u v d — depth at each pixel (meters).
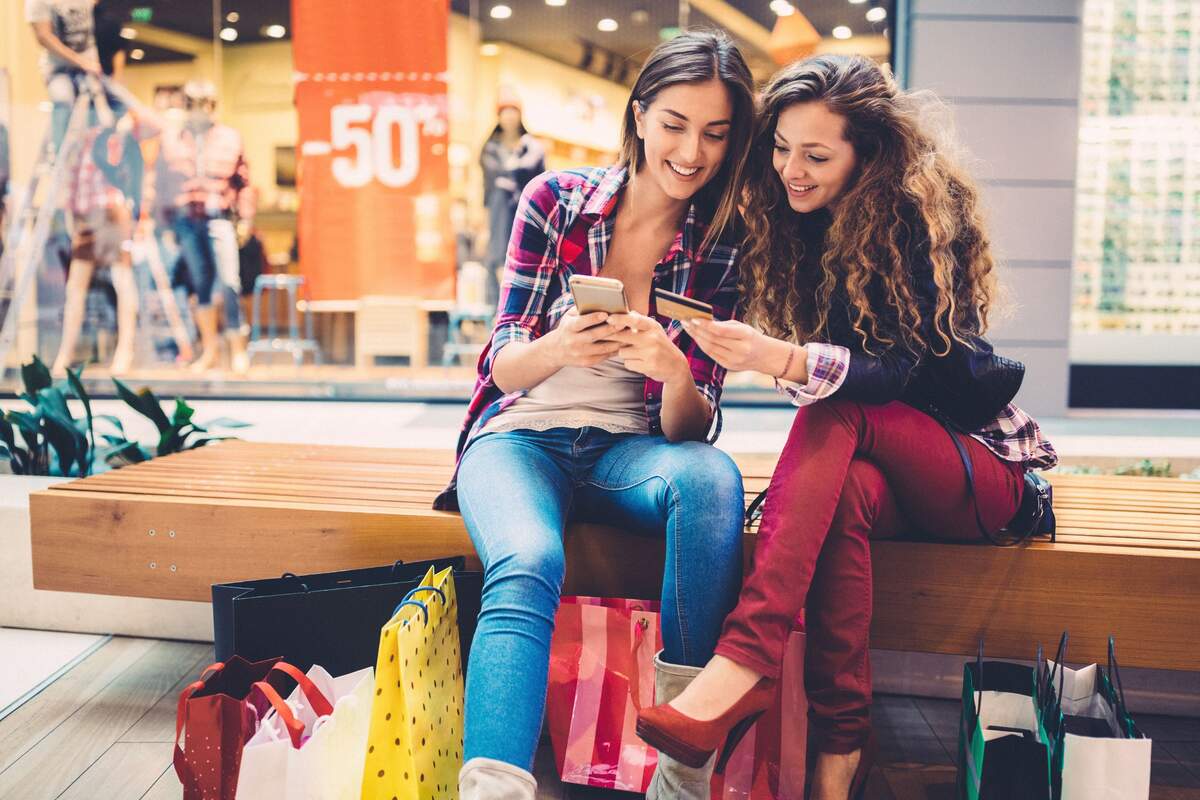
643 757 1.49
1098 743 1.20
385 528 1.64
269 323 5.09
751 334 1.29
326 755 1.23
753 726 1.43
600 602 1.52
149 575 1.73
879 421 1.36
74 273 5.11
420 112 4.89
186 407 2.49
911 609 1.50
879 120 1.37
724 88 1.40
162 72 5.00
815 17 4.62
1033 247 4.63
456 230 4.96
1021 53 4.52
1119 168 4.96
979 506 1.42
